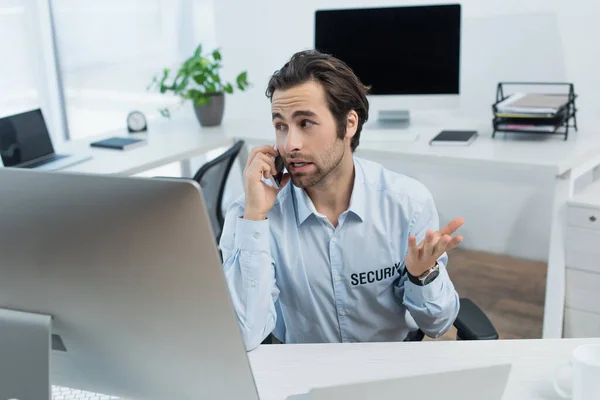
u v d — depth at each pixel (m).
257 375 1.15
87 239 0.81
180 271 0.80
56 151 2.92
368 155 2.66
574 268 2.35
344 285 1.48
